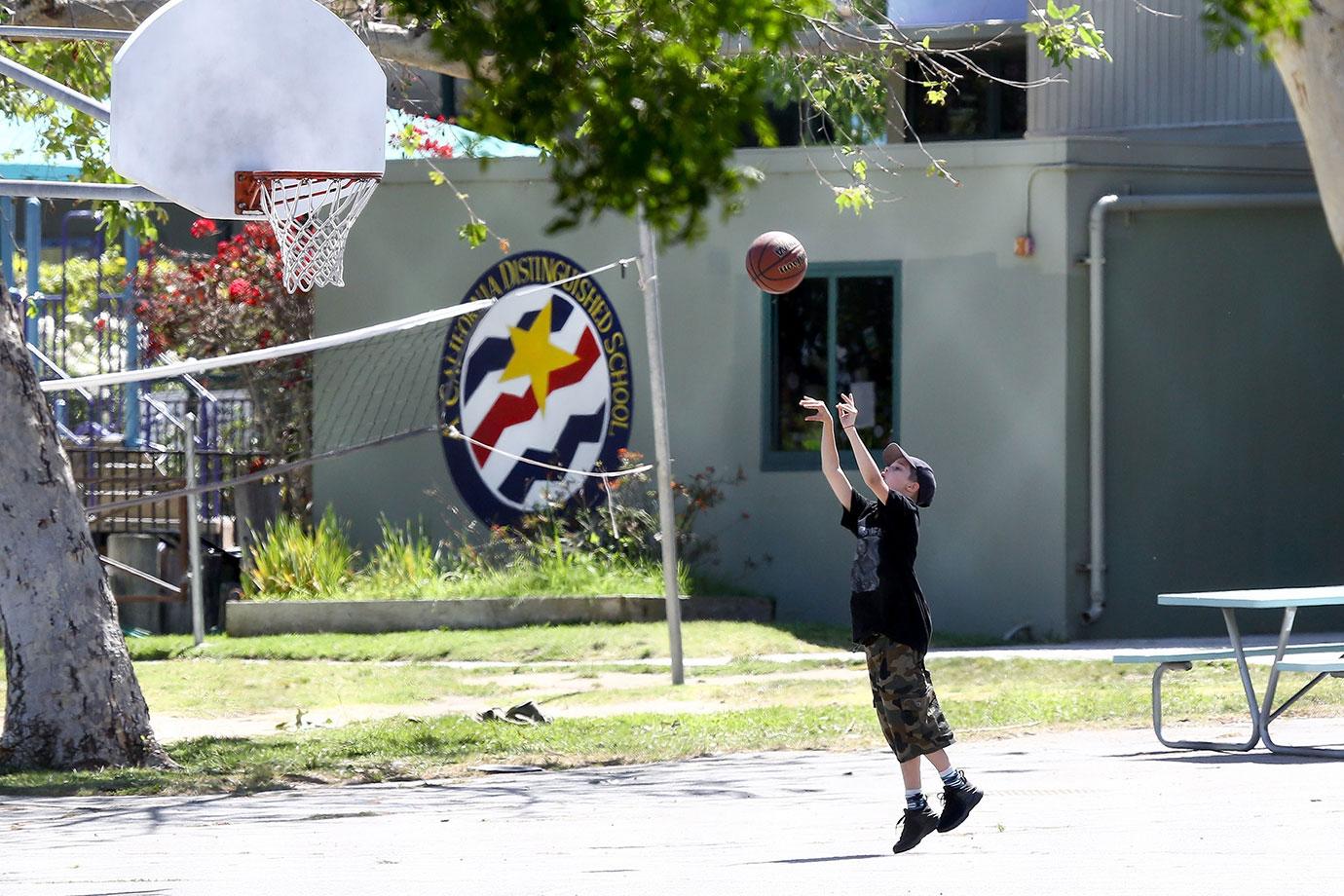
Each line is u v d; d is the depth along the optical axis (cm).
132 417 8700
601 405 8269
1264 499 7881
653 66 3634
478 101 3653
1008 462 7775
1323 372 7938
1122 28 8344
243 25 4112
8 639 4659
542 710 5775
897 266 7938
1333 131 3145
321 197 4175
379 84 4225
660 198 3675
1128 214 7725
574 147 3669
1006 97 9119
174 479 8294
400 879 2672
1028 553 7738
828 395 8050
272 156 4128
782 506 8075
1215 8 3419
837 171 7969
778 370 8125
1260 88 8175
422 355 8438
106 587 4753
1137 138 8319
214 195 4091
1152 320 7769
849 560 8000
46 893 2644
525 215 8356
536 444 8306
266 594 8069
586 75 3631
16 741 4625
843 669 6556
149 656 7331
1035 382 7725
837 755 4481
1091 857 2644
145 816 3728
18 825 3644
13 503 4644
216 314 8606
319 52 4181
